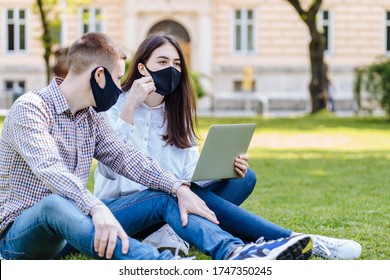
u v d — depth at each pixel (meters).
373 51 40.53
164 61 5.81
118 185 5.77
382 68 26.81
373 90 27.02
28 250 4.96
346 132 21.56
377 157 15.05
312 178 11.58
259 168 12.98
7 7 39.44
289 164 13.65
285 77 39.78
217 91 39.47
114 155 5.33
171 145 5.97
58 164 4.77
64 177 4.68
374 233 6.80
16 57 39.47
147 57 5.85
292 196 9.55
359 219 7.61
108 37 5.04
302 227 7.14
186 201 5.00
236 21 40.00
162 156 5.95
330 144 18.16
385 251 6.07
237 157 5.73
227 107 39.06
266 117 28.70
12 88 39.59
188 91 5.98
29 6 39.34
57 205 4.58
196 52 38.72
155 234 5.60
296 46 40.00
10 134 4.93
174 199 5.13
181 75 5.95
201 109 38.56
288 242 4.68
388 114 26.72
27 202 4.98
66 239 4.63
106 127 5.38
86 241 4.46
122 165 5.32
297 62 39.97
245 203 8.91
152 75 5.81
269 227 5.19
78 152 5.13
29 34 39.47
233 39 39.78
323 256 5.74
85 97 5.04
